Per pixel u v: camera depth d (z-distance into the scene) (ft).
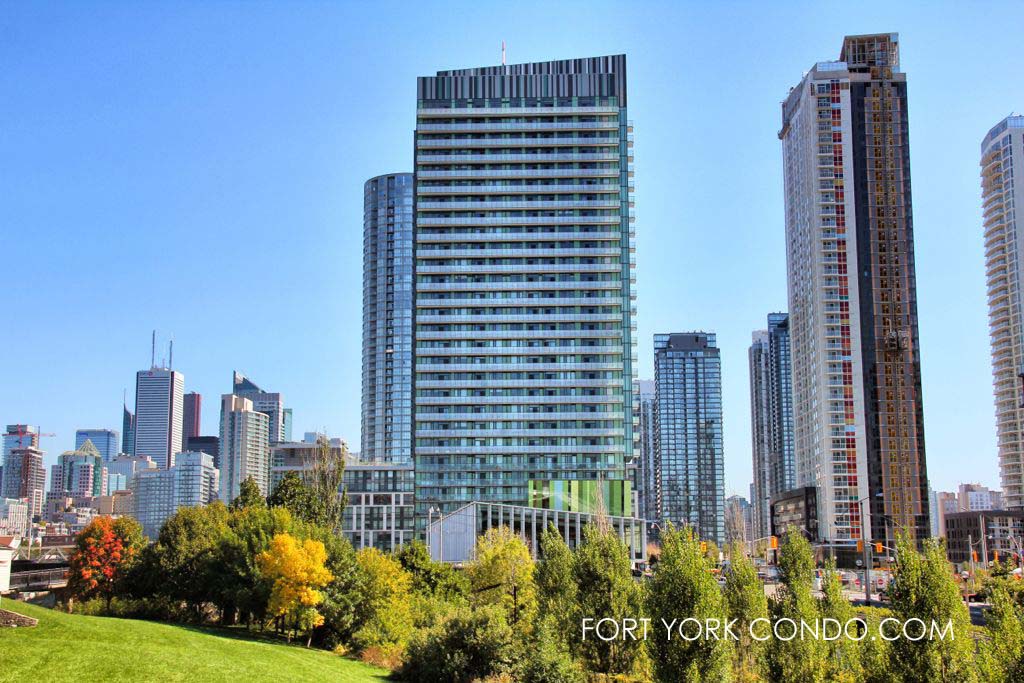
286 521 374.43
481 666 261.03
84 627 263.08
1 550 314.35
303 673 250.57
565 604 271.49
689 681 227.40
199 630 322.75
